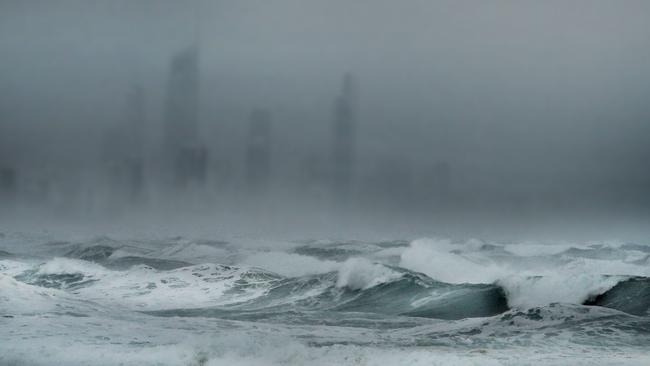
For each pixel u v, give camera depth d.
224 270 172.75
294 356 60.00
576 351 68.19
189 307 135.12
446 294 134.12
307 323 108.56
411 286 142.12
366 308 130.38
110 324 86.88
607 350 69.25
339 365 57.00
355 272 150.88
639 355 65.56
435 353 64.94
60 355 60.53
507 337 78.69
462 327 92.75
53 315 92.00
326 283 153.00
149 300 145.62
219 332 84.56
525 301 123.56
